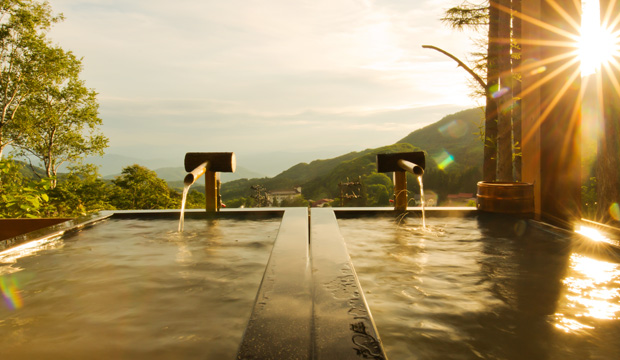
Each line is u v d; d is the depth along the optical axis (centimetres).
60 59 2620
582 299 178
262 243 301
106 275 218
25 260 252
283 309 140
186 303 175
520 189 418
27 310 168
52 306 173
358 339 117
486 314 161
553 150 423
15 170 621
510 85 620
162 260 250
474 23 725
